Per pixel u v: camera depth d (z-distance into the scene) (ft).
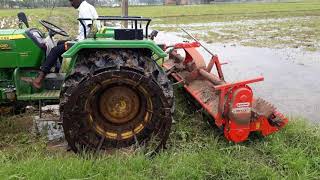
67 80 15.08
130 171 13.66
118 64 15.03
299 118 19.45
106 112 15.31
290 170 14.32
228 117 15.58
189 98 19.72
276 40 57.26
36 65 17.17
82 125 14.96
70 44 15.60
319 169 14.42
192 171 13.75
